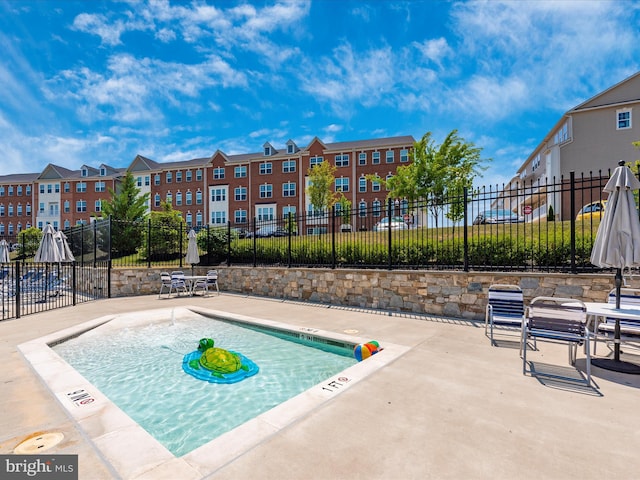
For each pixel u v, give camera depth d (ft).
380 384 11.87
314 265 35.06
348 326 21.68
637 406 10.18
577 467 7.16
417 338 18.37
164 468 7.10
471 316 23.62
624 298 15.70
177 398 13.33
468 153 71.31
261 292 38.65
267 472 6.93
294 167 126.21
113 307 31.30
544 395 10.96
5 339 19.22
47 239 33.32
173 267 44.70
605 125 71.77
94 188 153.89
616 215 14.08
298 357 18.04
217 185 133.90
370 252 30.94
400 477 6.79
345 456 7.54
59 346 19.83
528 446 7.98
